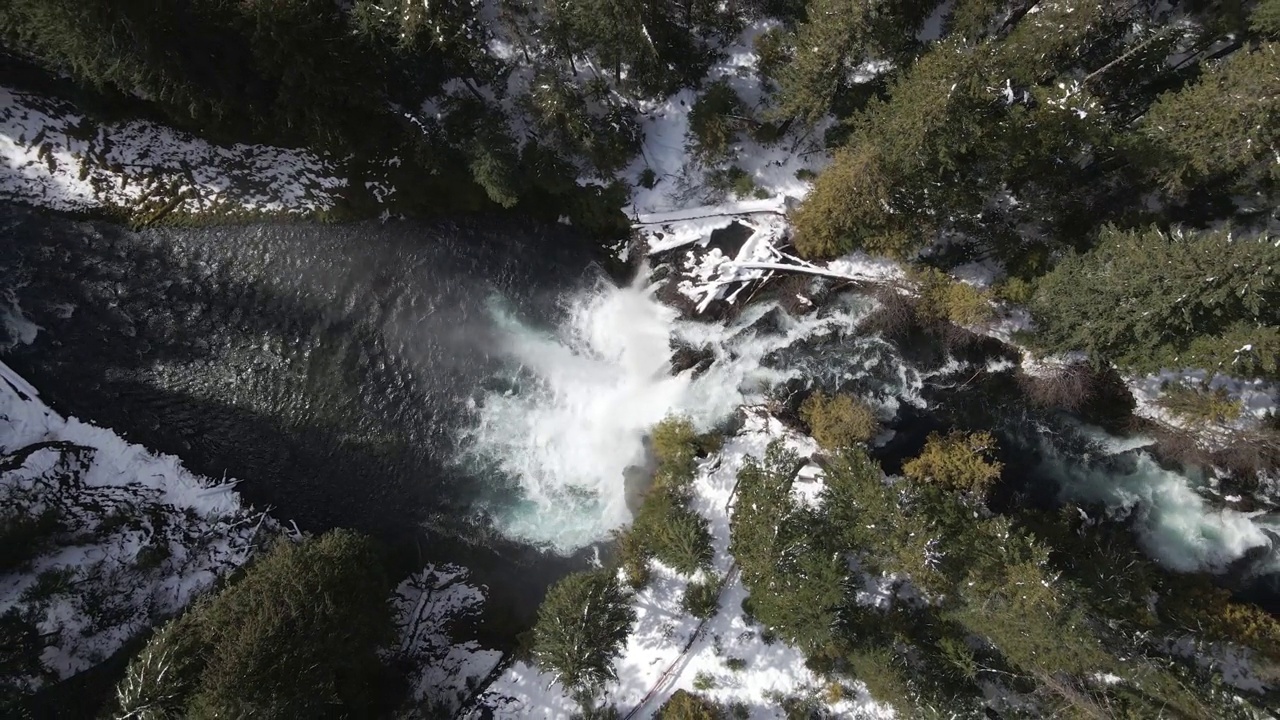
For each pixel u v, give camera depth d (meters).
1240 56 20.86
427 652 28.30
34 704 24.28
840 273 28.52
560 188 28.23
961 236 28.06
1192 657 25.00
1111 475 28.17
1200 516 27.64
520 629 28.48
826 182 25.12
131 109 27.19
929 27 27.52
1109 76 24.62
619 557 28.05
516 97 27.61
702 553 26.25
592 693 26.72
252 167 28.42
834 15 22.05
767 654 26.77
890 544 22.91
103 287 28.47
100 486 27.41
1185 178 23.66
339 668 24.91
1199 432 27.34
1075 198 26.44
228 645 21.48
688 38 27.89
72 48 22.31
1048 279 24.56
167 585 27.00
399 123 27.03
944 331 28.39
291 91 24.03
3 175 27.53
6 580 25.27
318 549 25.16
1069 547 26.36
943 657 24.62
